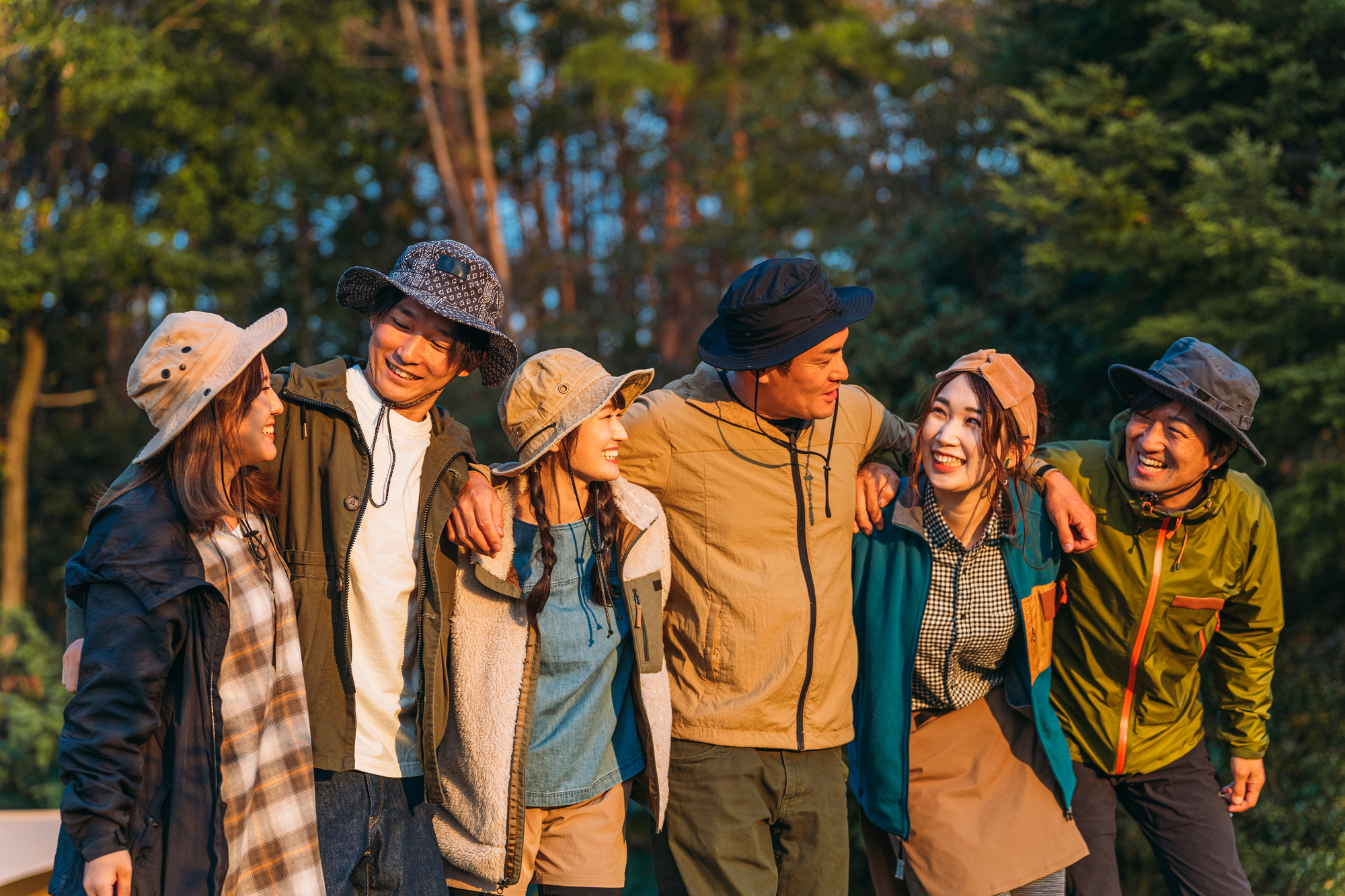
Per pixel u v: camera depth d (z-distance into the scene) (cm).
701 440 261
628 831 961
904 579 275
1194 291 721
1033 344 859
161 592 192
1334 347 666
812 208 1692
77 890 192
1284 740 615
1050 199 791
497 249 1839
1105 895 289
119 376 1967
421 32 2144
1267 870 567
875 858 294
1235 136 686
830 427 271
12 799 1123
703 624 261
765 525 260
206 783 197
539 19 2280
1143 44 852
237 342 208
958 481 263
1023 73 967
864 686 277
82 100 1445
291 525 222
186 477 201
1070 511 270
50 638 1673
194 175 1677
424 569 228
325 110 2031
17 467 1570
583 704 244
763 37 1864
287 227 2022
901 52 1712
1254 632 300
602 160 2578
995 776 279
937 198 1199
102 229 1491
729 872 255
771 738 259
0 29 1366
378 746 226
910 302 912
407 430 234
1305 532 654
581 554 247
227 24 1741
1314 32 703
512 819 233
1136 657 286
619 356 1822
